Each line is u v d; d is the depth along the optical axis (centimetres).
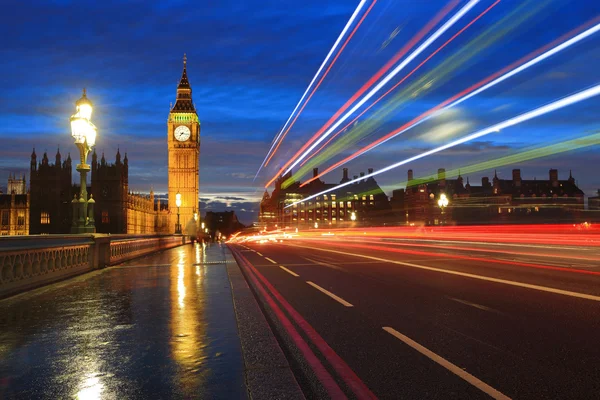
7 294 940
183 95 15088
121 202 12131
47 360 485
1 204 12512
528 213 14212
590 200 14588
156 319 698
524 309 793
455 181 15412
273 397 379
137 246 2292
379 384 446
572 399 404
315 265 1783
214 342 558
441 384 444
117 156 12212
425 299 923
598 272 1335
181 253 2752
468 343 589
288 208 19188
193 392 391
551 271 1374
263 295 1030
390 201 18025
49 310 779
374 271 1488
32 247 1055
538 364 500
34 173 12106
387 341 607
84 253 1473
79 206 1508
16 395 388
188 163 14738
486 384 442
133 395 386
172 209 14612
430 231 8131
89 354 507
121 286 1103
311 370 491
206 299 895
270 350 523
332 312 813
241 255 2562
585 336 611
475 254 2227
